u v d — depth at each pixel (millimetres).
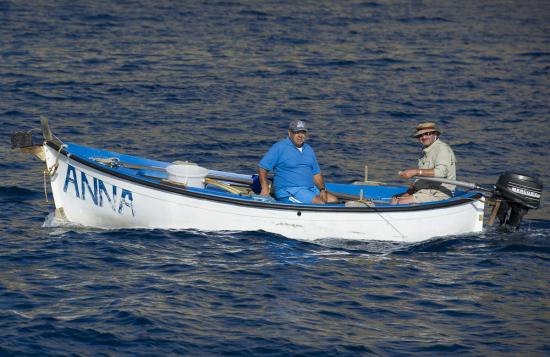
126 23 64438
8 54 50031
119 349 15648
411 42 63094
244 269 19891
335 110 40781
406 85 47344
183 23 66000
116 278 19047
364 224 22375
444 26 73500
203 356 15523
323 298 18422
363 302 18312
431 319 17578
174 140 34094
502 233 23562
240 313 17406
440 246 22328
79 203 22891
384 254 21594
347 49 58188
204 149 33000
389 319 17500
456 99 44219
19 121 35875
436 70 52281
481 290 19281
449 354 15977
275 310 17625
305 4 82000
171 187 22109
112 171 22125
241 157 32125
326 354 15773
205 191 22297
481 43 64188
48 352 15445
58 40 55531
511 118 40469
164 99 41312
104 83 44062
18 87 42062
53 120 36406
